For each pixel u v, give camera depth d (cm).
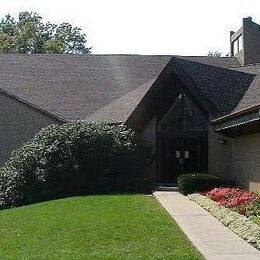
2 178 2222
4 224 1452
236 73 2544
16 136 2714
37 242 1159
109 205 1658
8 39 5519
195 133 2362
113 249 1055
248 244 1085
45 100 2772
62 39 6119
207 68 2516
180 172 2372
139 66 3125
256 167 1886
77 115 2677
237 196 1694
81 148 2184
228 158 2252
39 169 2156
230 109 2258
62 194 2148
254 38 3644
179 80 2386
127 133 2273
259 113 1582
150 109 2372
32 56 3183
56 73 3022
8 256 1026
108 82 2958
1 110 2731
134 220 1363
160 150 2378
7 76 2950
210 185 1994
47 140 2217
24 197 2162
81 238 1172
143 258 966
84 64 3136
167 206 1645
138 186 2186
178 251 1017
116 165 2223
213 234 1194
